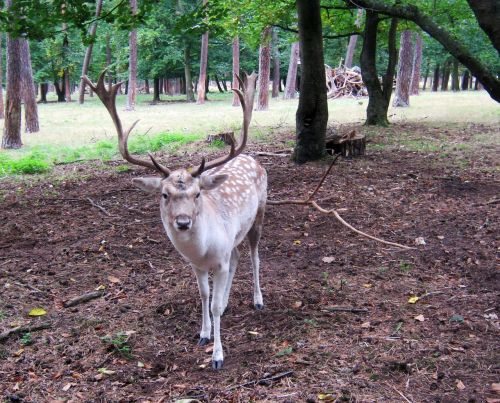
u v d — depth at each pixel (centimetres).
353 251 636
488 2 688
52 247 683
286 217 766
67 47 3872
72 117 2462
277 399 365
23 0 867
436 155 1169
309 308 498
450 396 361
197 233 387
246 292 539
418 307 493
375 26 1641
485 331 443
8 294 546
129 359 427
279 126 1753
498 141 1324
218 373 404
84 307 520
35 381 400
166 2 3684
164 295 539
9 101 1451
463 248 632
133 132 1762
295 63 3438
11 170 1130
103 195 924
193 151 1307
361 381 380
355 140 1153
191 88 3844
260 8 1455
